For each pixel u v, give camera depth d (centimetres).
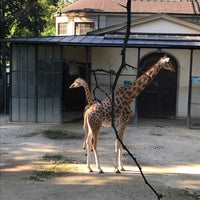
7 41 1480
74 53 1862
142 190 728
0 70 1905
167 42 1502
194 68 1691
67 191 718
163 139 1234
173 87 1716
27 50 1504
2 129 1360
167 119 1702
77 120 1600
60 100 1498
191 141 1216
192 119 1683
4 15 2038
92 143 841
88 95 937
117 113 821
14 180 781
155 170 870
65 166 884
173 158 990
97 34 1703
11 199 677
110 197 689
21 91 1512
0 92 1814
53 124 1490
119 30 1711
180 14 1919
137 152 1040
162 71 1709
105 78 1703
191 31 1692
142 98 1728
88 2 2056
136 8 1961
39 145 1111
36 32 2108
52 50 1496
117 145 838
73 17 2031
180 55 1694
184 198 691
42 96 1505
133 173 838
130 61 1716
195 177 826
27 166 885
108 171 849
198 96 1689
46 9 2798
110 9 1973
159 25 1698
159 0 2031
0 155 989
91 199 679
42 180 782
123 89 836
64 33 2097
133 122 1572
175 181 792
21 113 1519
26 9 2002
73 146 1103
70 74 1875
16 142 1150
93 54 1728
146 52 1697
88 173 831
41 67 1502
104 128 1393
